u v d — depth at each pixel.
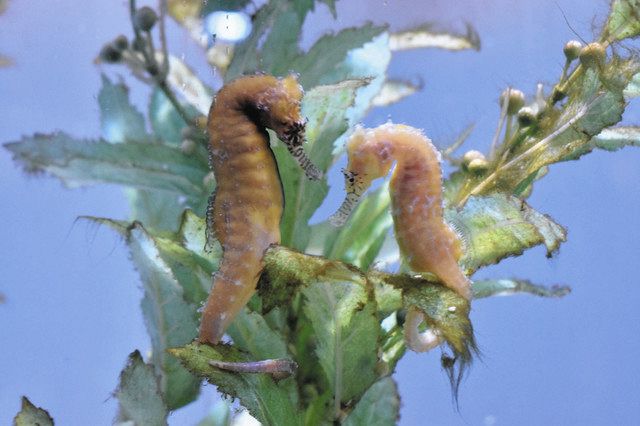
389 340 0.76
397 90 0.90
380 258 0.78
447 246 0.71
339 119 0.74
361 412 0.73
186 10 0.82
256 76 0.70
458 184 0.77
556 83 0.76
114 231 0.76
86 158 0.78
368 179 0.70
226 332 0.73
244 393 0.70
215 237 0.71
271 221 0.70
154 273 0.74
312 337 0.75
